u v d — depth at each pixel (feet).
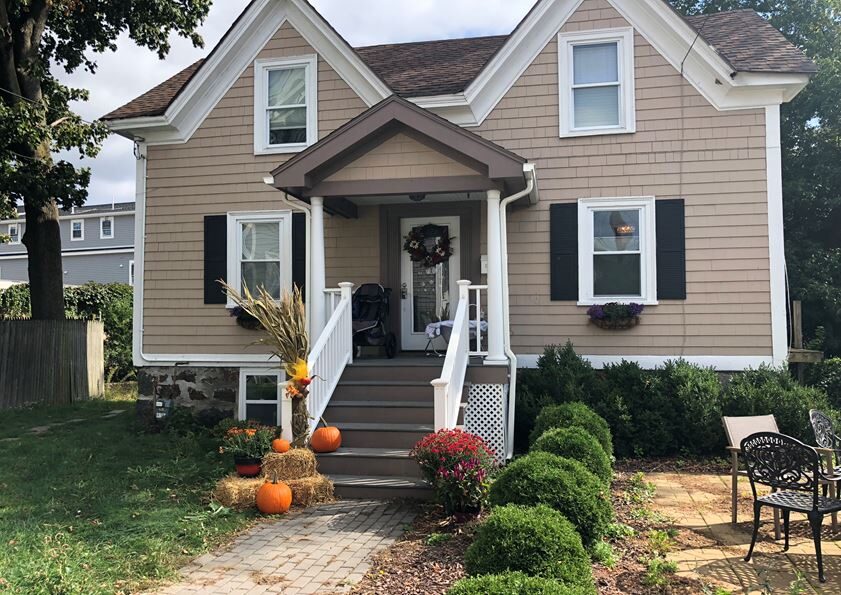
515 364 28.40
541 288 31.12
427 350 32.14
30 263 47.78
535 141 31.27
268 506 19.44
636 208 30.42
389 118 25.40
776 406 26.40
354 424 24.70
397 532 17.72
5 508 19.77
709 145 29.71
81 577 13.76
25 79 44.96
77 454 27.53
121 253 103.86
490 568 11.76
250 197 34.12
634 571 14.60
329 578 14.38
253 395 33.88
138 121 34.14
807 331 53.21
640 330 30.04
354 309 30.99
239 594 13.58
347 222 33.81
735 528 17.99
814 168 56.54
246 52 34.40
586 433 19.92
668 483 23.34
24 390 45.19
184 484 22.62
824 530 17.72
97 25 49.06
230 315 33.83
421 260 33.42
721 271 29.40
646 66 30.32
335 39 32.94
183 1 49.73
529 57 31.45
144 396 34.73
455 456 18.04
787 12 61.41
